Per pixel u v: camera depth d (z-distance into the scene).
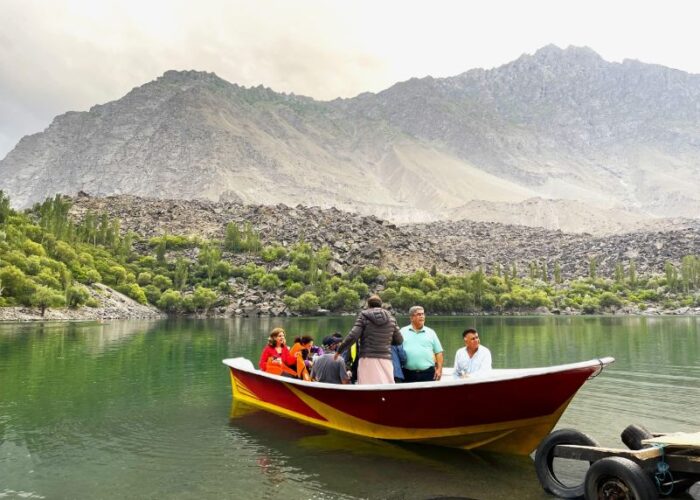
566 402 11.85
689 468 8.60
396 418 13.45
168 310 150.75
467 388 12.04
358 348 14.95
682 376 25.89
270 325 92.00
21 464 12.12
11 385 22.91
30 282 105.56
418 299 176.75
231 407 18.39
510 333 66.62
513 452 12.97
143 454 12.88
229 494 10.21
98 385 22.95
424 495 10.12
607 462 8.78
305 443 13.92
